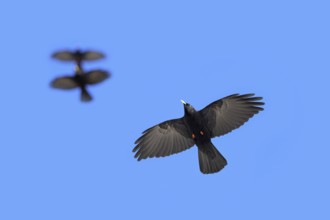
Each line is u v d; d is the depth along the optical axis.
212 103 14.86
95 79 12.01
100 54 11.78
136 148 15.77
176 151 15.38
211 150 15.15
